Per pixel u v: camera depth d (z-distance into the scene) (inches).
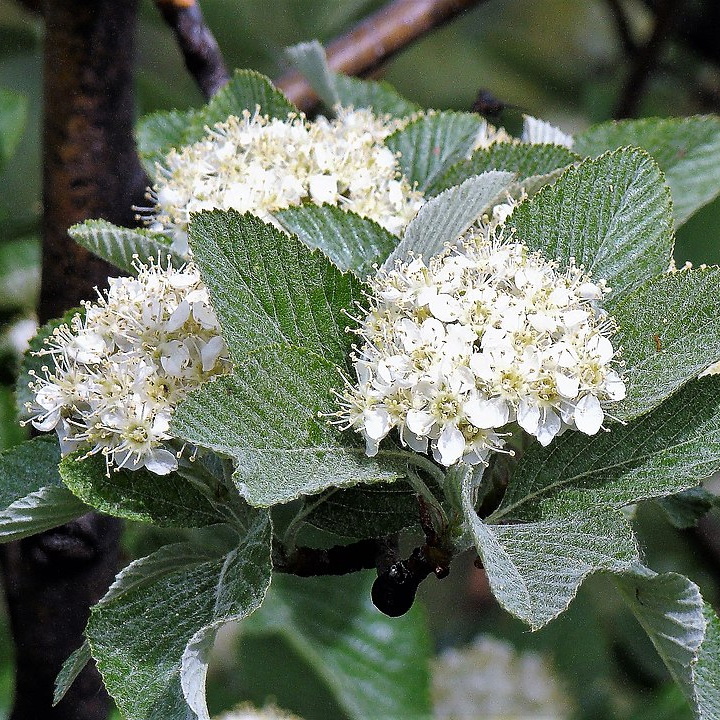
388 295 28.0
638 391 28.0
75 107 32.0
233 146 30.9
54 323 31.3
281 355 27.6
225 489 28.7
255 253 27.9
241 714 37.2
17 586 32.9
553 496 28.1
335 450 27.6
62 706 32.9
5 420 36.0
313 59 34.4
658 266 29.0
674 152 33.9
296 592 34.8
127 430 28.0
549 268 28.4
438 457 27.9
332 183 30.5
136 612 27.8
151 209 31.1
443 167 32.5
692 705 27.9
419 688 34.3
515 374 27.6
